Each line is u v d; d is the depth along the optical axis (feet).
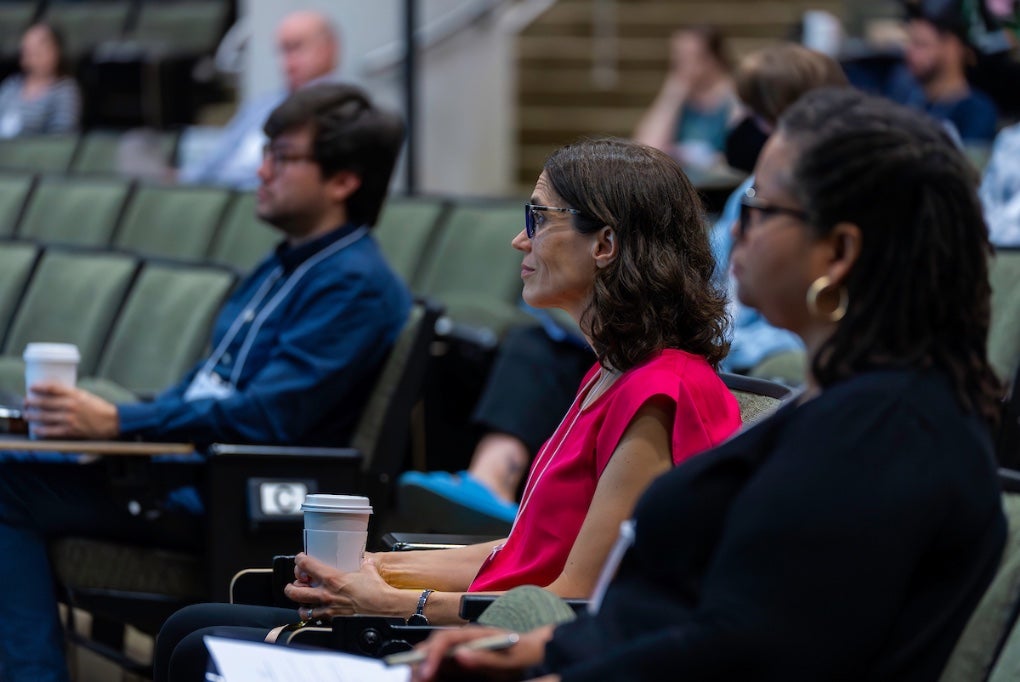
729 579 9.93
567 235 14.66
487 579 15.02
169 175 55.31
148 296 28.25
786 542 9.84
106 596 21.90
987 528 10.21
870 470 9.89
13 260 31.45
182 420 21.16
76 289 29.84
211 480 20.77
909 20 38.68
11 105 63.87
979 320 10.43
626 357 14.33
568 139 64.95
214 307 26.89
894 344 10.30
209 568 20.80
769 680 9.81
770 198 10.62
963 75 38.52
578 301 14.83
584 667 10.13
